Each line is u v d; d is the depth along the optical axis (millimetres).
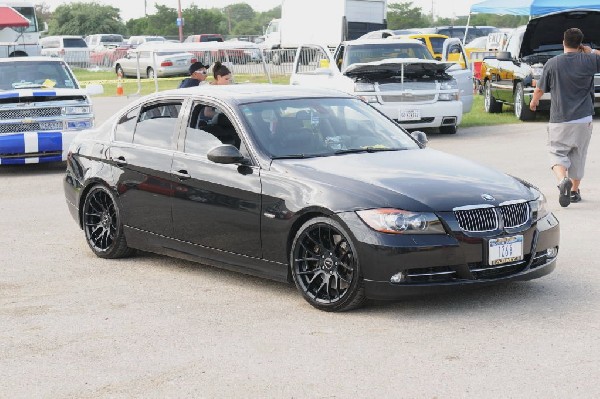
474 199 6539
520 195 6781
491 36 33719
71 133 14859
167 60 39156
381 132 7883
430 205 6426
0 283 7871
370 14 41281
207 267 8281
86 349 6020
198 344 6051
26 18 33625
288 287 7477
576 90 10523
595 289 7129
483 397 4973
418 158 7332
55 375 5547
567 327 6172
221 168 7395
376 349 5832
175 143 7922
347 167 6973
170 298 7246
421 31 40500
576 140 10594
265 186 7027
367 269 6402
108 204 8617
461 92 19969
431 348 5812
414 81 17922
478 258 6461
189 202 7629
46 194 12836
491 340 5934
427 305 6797
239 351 5883
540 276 6879
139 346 6051
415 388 5137
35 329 6496
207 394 5160
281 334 6207
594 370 5336
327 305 6684
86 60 50906
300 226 6848
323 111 7859
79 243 9492
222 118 7625
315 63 19844
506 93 22062
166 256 8773
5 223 10695
